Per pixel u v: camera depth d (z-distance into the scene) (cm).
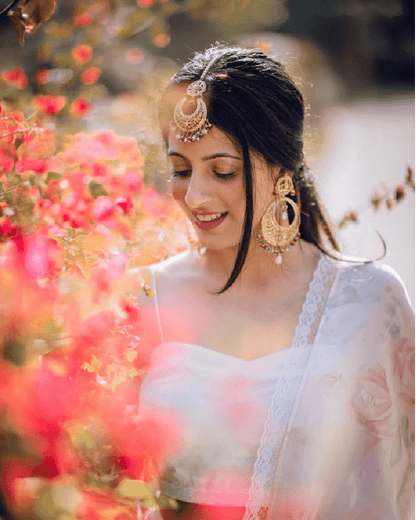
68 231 127
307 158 183
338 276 170
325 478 156
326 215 187
